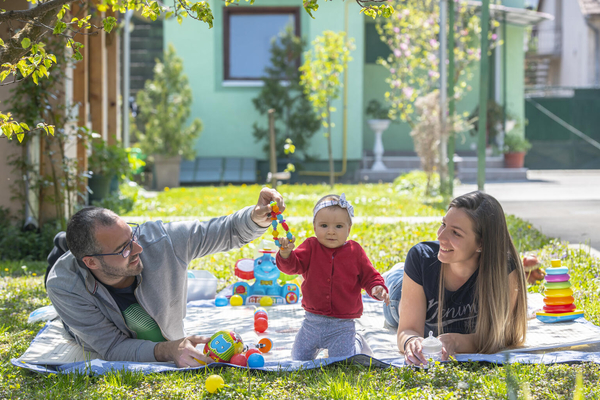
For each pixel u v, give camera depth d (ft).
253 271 15.40
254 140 58.13
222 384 8.40
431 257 10.27
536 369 8.87
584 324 11.65
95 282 9.53
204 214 32.35
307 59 45.88
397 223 26.30
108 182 32.83
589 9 84.53
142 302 9.70
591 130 72.84
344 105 57.21
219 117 58.18
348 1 57.57
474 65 60.59
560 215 30.94
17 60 10.61
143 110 52.85
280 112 56.44
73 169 24.84
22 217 24.00
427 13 52.90
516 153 60.44
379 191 43.96
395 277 12.19
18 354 10.50
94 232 8.86
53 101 24.73
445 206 34.35
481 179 33.17
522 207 34.63
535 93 89.04
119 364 9.47
